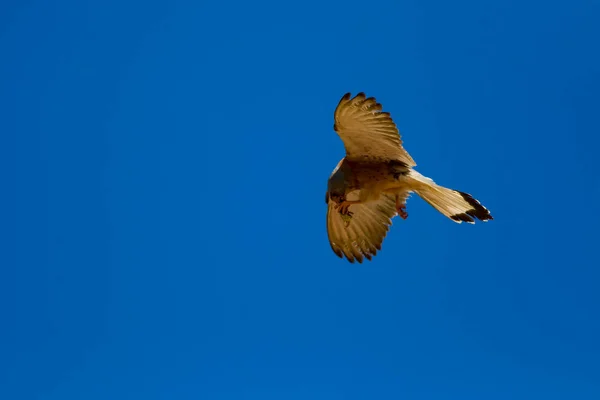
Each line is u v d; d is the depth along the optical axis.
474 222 15.16
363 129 14.41
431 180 15.04
